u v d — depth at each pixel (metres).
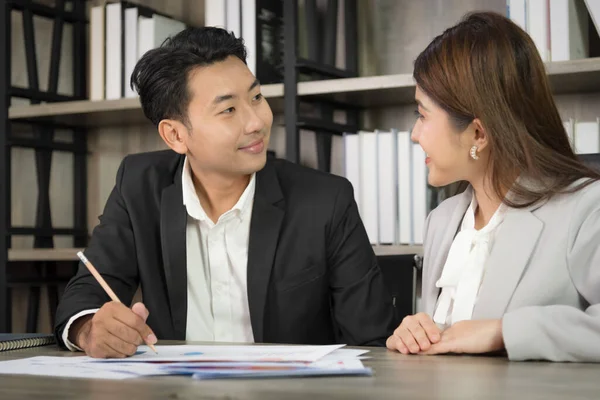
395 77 2.53
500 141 1.33
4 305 3.08
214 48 1.65
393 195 2.58
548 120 1.34
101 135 3.40
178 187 1.77
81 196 3.38
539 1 2.37
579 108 2.66
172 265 1.72
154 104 1.71
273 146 3.11
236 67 1.66
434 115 1.38
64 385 0.93
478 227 1.49
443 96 1.35
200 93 1.63
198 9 3.20
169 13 3.24
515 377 0.96
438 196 2.58
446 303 1.48
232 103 1.64
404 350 1.23
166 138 1.72
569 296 1.30
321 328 1.76
